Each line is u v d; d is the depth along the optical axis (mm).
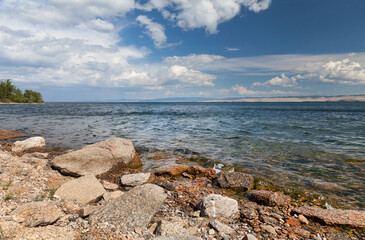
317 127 23094
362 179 7949
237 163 9914
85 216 4477
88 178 6152
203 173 8188
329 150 12469
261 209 5570
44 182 6340
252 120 31625
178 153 11648
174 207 5625
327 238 4352
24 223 3529
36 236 3096
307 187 7230
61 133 17938
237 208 5320
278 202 5812
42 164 8125
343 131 20125
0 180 5762
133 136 16922
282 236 4371
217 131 19953
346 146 13578
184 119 33344
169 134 18094
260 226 4719
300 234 4461
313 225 4914
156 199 5082
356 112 54188
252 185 7195
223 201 5309
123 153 8820
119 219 4281
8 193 4961
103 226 3951
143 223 4320
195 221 4832
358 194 6723
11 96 122688
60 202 4746
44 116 35781
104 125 24125
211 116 40219
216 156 11062
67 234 3424
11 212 3885
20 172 6730
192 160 10430
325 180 7848
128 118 34562
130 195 5156
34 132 18234
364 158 10766
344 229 4707
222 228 4430
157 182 7418
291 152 11977
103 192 5832
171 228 4008
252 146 13477
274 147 13211
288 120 31625
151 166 9406
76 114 42719
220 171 8594
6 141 14273
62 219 4012
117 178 7758
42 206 4059
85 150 8164
